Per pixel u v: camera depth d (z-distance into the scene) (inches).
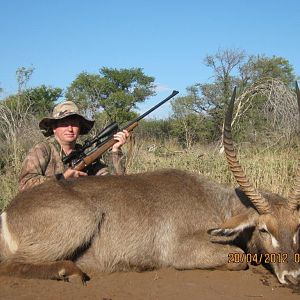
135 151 172.6
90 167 118.8
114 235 96.7
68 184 98.7
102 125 197.2
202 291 86.0
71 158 114.1
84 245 94.9
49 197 94.3
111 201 97.5
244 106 297.1
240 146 221.5
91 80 446.6
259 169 162.7
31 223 92.2
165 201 100.2
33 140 199.3
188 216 100.0
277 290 86.7
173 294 84.4
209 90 397.7
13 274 89.7
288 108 251.8
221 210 103.4
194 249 97.7
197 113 384.2
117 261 96.8
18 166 157.2
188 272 97.2
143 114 123.5
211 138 337.1
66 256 93.4
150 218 98.1
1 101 213.0
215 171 165.6
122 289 86.7
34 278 89.5
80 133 124.3
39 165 110.7
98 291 85.2
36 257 91.4
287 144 234.7
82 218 93.5
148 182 103.1
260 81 286.0
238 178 92.4
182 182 104.7
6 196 141.9
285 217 90.0
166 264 99.0
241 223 93.7
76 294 83.3
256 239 97.7
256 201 91.7
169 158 182.2
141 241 97.3
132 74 510.3
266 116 266.7
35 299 80.7
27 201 94.7
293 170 163.9
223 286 88.7
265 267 100.2
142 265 97.9
